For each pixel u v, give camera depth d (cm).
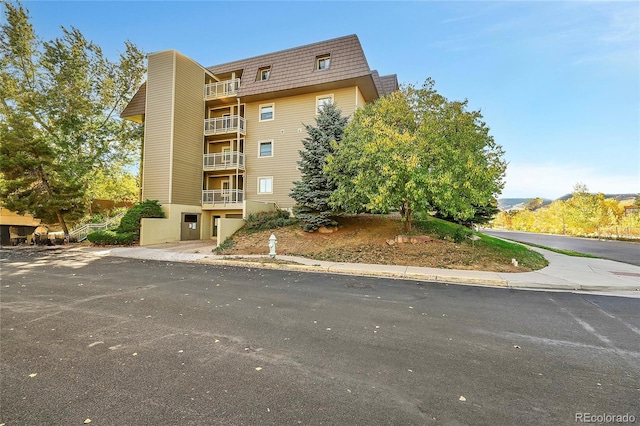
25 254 1334
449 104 1110
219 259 1151
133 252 1378
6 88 1961
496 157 1122
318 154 1475
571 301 631
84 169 2131
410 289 723
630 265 1140
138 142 2566
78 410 238
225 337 401
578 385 290
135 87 2478
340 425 223
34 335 401
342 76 1867
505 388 282
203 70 2178
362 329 440
